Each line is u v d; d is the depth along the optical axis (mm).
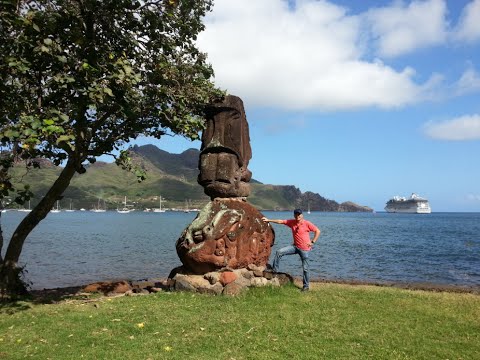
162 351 7086
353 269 26844
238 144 13180
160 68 11516
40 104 9438
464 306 11102
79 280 20938
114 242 44906
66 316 9258
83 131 11188
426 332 8477
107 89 9117
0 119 9102
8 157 10164
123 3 10461
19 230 12062
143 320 8781
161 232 63250
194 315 9164
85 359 6762
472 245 46562
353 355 7066
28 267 25312
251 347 7297
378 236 62062
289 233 64688
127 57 10969
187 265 12086
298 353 7074
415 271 26578
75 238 50469
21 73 9438
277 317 9125
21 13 9203
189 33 12242
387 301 11367
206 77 13078
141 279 21281
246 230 12359
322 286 14719
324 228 87688
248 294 11102
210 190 12961
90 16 10453
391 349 7395
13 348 7324
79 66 9516
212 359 6754
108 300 10922
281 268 26078
